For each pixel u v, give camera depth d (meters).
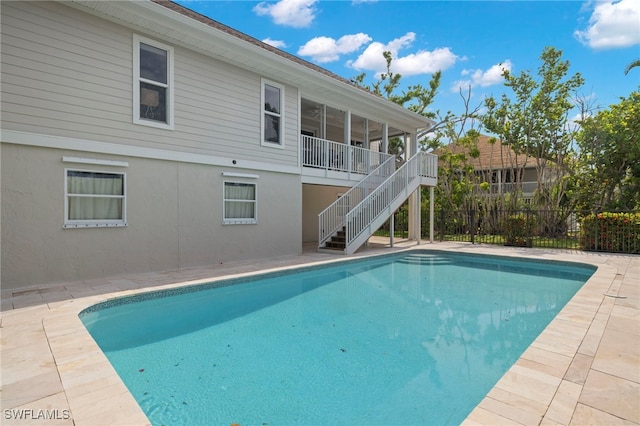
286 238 9.80
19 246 5.59
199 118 7.91
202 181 7.97
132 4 6.18
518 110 16.09
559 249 11.34
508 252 10.55
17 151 5.56
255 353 3.90
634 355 3.12
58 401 2.35
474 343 4.23
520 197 16.56
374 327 4.79
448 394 3.03
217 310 5.50
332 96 11.15
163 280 6.29
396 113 13.12
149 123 7.09
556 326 3.91
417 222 13.03
